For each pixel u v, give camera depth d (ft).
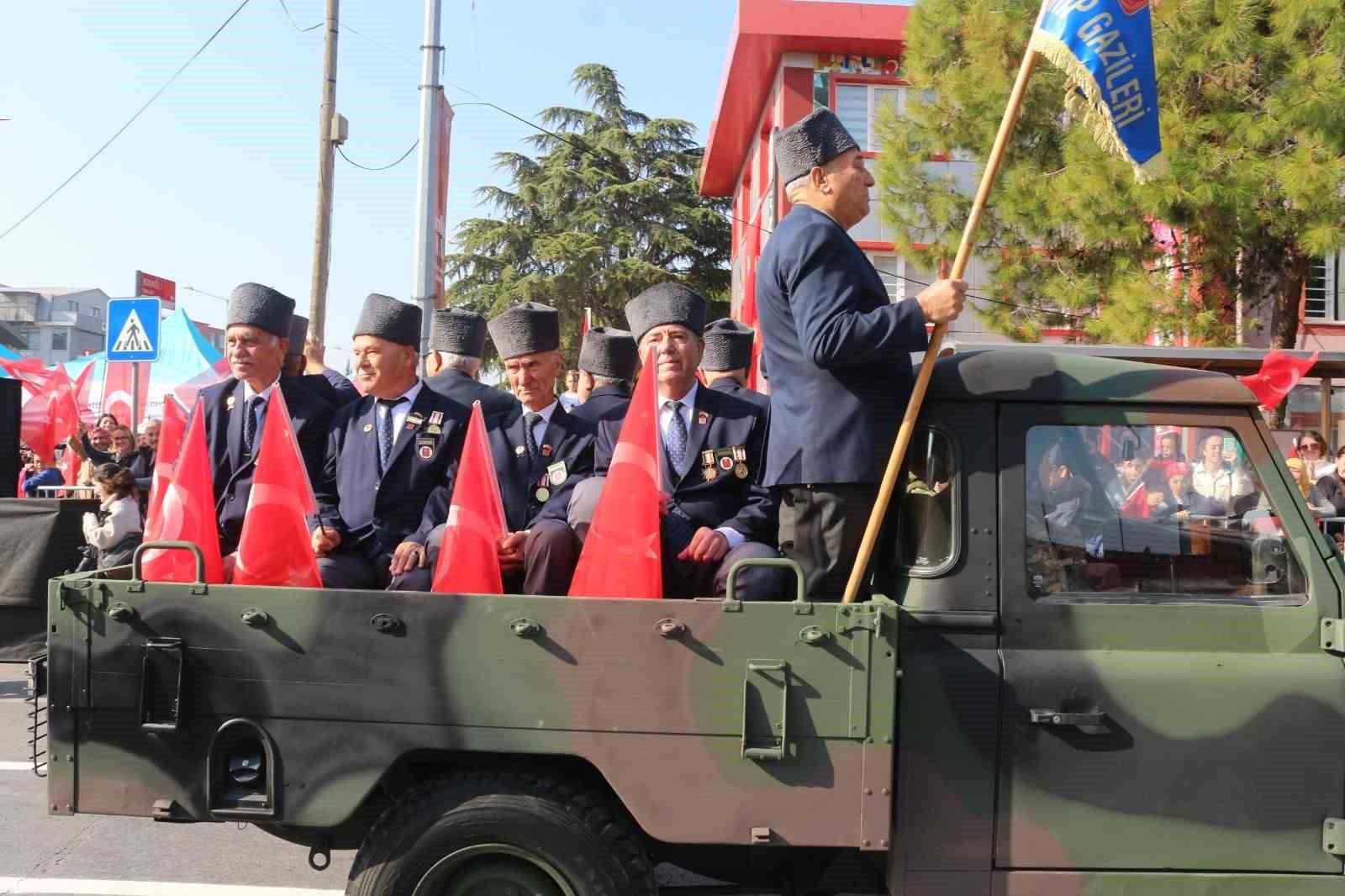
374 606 9.44
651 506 10.43
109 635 9.62
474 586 10.71
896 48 62.54
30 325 239.71
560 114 97.96
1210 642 9.60
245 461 14.30
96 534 22.68
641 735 9.27
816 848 10.53
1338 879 9.32
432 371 22.15
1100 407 9.93
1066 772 9.38
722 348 18.54
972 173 43.19
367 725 9.46
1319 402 34.09
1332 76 30.14
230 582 11.54
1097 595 9.76
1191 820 9.33
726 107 73.00
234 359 14.16
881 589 10.34
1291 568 9.73
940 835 9.39
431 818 9.43
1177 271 36.91
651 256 94.94
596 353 18.30
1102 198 32.96
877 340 9.61
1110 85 10.33
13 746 19.60
